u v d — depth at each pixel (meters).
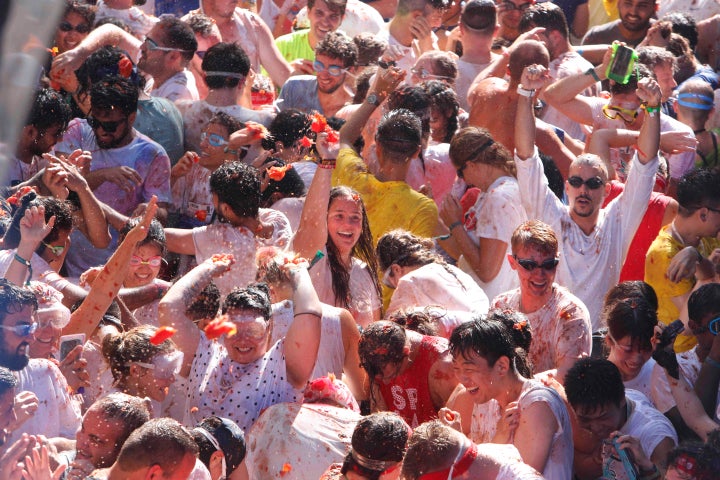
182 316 10.93
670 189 18.00
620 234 14.12
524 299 11.99
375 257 13.40
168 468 8.12
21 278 10.50
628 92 16.27
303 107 18.41
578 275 13.85
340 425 9.88
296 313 10.68
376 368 11.04
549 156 15.75
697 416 11.22
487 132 14.49
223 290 12.37
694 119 18.33
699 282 14.16
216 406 10.23
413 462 8.63
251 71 18.56
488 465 8.66
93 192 14.09
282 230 13.38
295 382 10.50
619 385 10.19
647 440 10.50
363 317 12.84
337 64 17.88
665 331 11.31
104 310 10.85
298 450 9.65
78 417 10.06
